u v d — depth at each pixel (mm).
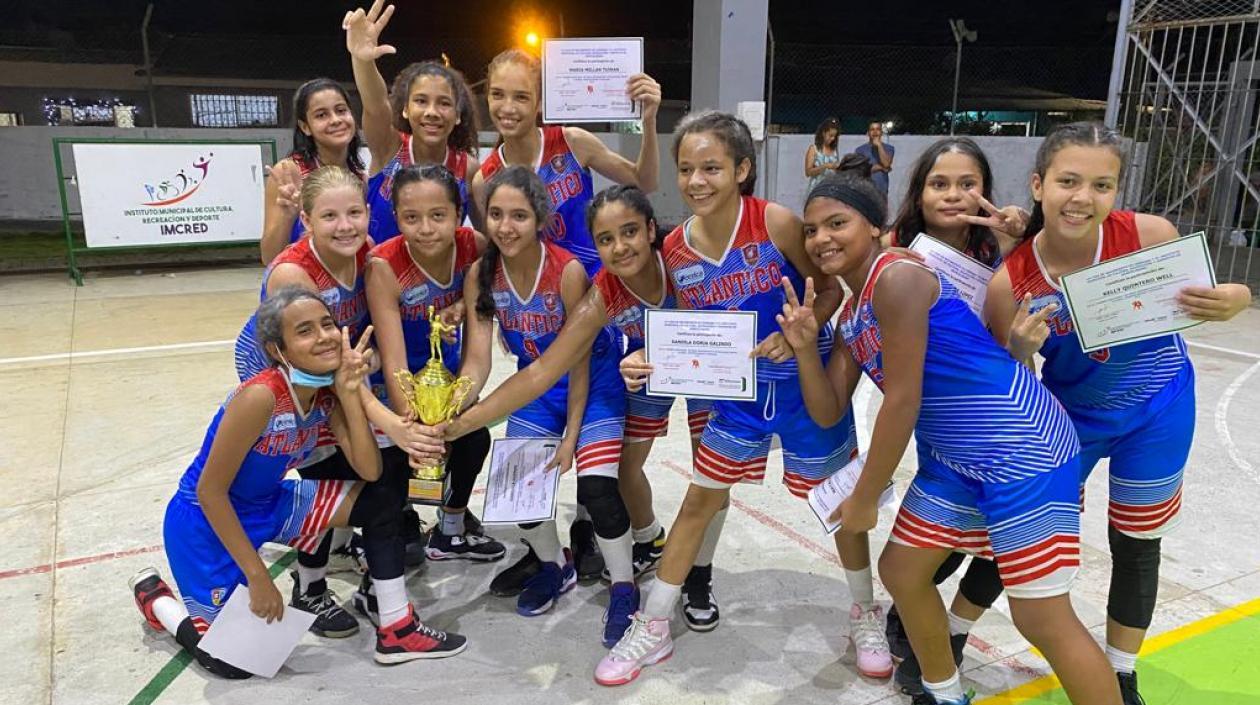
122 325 6895
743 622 2885
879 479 2078
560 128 3232
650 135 3305
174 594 2969
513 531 3621
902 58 20031
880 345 2059
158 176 8172
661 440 4688
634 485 3070
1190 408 2164
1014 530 1979
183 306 7664
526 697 2475
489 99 3066
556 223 3215
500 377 5672
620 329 2740
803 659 2670
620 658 2551
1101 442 2227
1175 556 3299
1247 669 2602
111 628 2805
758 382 2463
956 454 2043
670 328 2416
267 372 2381
